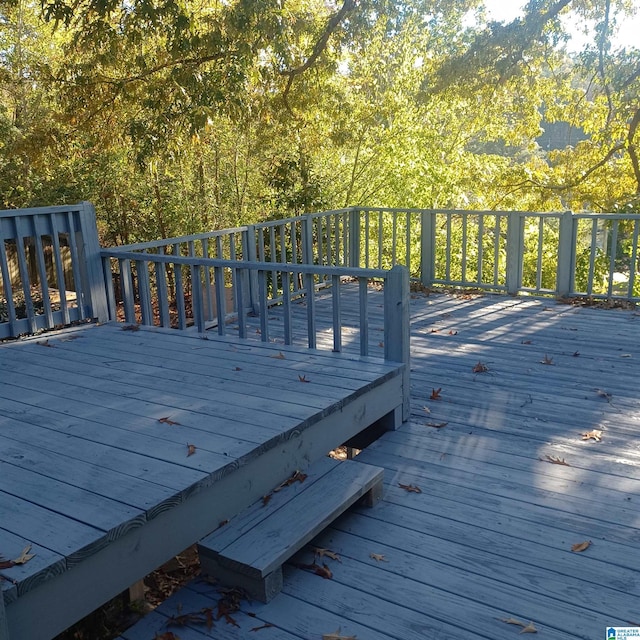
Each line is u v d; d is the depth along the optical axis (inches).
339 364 142.3
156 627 79.6
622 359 183.0
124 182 496.1
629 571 87.5
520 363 181.9
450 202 591.2
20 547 72.9
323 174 499.2
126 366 147.9
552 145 829.8
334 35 397.4
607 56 514.0
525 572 88.0
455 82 483.5
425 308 257.0
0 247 173.3
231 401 120.5
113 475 90.6
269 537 87.4
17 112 493.0
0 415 116.6
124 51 381.1
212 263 171.3
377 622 79.2
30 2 477.4
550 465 119.3
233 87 337.7
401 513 104.3
